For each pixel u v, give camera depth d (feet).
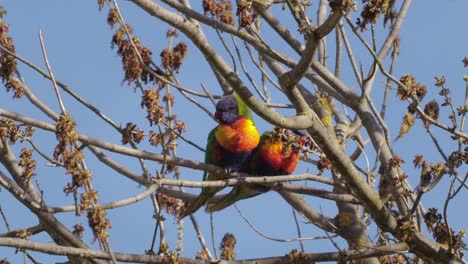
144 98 32.24
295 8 31.81
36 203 31.99
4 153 35.32
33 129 32.09
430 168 32.76
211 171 35.12
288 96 30.71
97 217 28.81
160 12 27.96
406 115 34.99
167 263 32.04
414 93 33.55
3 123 31.58
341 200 35.58
